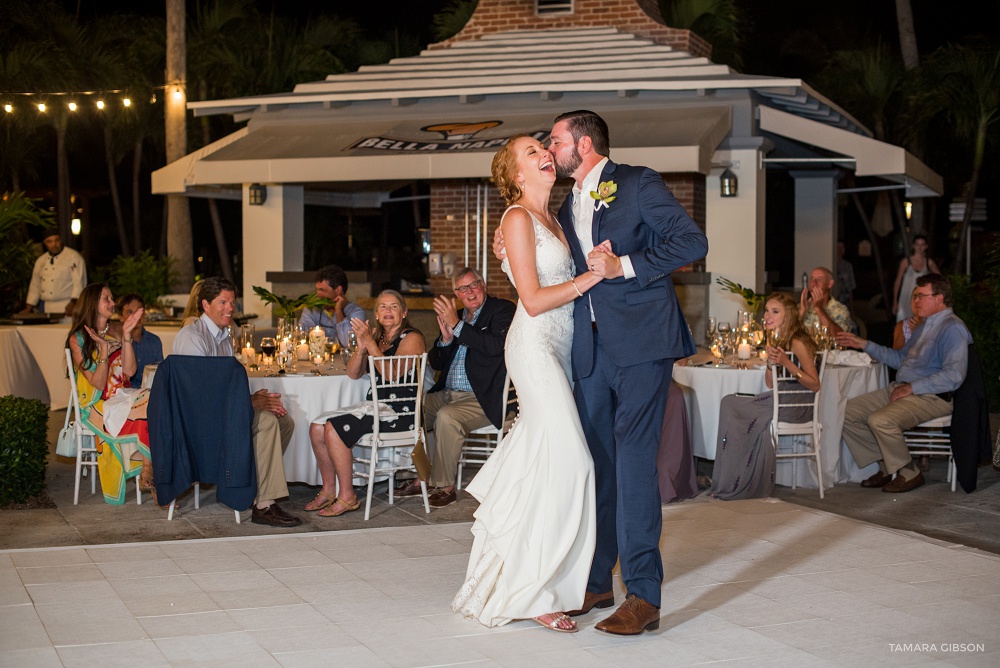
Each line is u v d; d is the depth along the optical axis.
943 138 18.52
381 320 7.32
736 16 19.84
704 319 12.37
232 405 6.54
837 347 8.72
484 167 10.95
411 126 12.78
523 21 14.46
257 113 13.85
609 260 4.23
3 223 12.30
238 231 26.17
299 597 4.94
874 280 27.05
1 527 6.60
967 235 18.28
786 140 13.92
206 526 6.65
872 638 4.38
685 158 10.59
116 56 21.48
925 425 7.80
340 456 6.90
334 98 13.27
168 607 4.78
